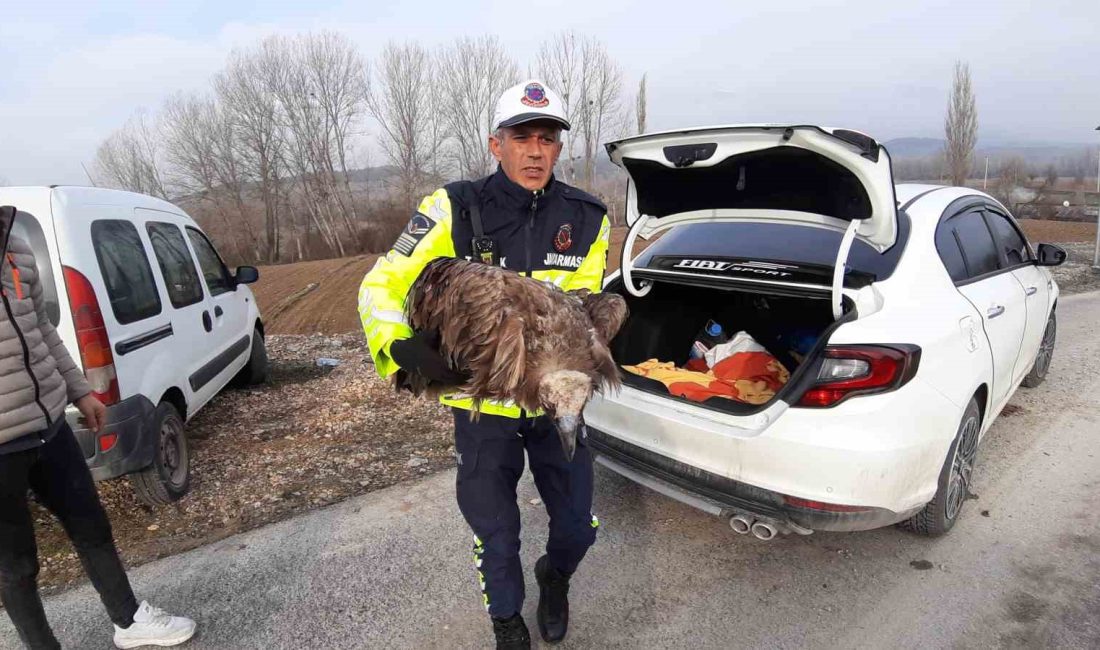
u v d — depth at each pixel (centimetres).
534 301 186
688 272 391
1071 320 948
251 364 739
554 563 280
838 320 304
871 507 295
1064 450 489
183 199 5116
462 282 189
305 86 4634
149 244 491
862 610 316
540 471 262
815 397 292
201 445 545
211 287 625
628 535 387
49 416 253
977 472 457
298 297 2084
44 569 364
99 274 396
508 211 240
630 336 424
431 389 204
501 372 179
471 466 248
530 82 234
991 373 389
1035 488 432
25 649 306
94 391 379
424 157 4678
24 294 253
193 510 432
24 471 249
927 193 421
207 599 335
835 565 353
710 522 400
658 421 329
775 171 332
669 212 413
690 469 322
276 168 4834
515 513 257
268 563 365
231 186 4953
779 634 302
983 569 346
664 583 341
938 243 376
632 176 387
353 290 2131
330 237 4909
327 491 450
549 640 295
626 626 309
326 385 714
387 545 380
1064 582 333
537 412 192
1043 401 596
